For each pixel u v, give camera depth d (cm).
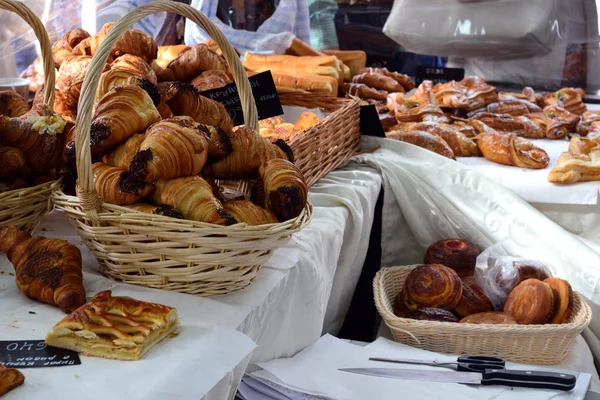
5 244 114
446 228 222
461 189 219
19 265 110
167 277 113
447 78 335
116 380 88
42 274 107
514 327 167
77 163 107
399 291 204
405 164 223
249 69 248
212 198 112
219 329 102
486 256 202
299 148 179
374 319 217
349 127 222
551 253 206
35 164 129
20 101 143
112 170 113
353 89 291
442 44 376
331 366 143
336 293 191
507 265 193
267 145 129
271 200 118
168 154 110
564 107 306
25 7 137
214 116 135
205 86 181
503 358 171
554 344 170
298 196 118
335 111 211
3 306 107
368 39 404
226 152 123
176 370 91
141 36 172
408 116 274
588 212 223
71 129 131
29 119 128
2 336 97
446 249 207
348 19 403
